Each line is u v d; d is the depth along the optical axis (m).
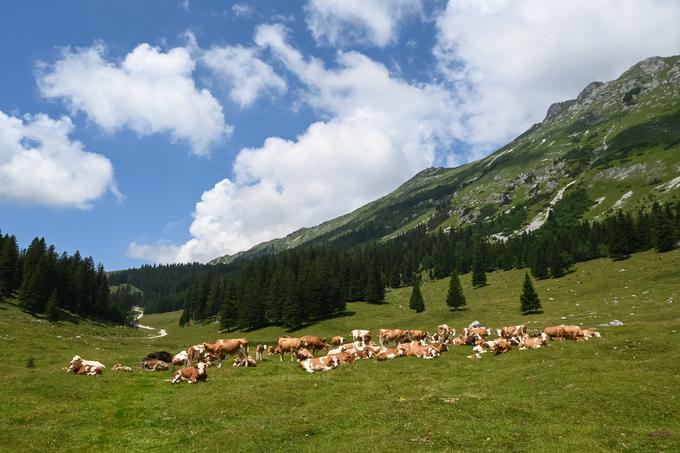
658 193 187.25
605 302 86.00
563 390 25.08
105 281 152.50
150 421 23.55
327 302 127.88
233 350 40.00
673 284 87.75
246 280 151.00
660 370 27.94
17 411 23.94
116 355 56.34
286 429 20.70
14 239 122.25
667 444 16.84
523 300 94.38
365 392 27.19
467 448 17.23
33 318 97.06
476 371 34.69
